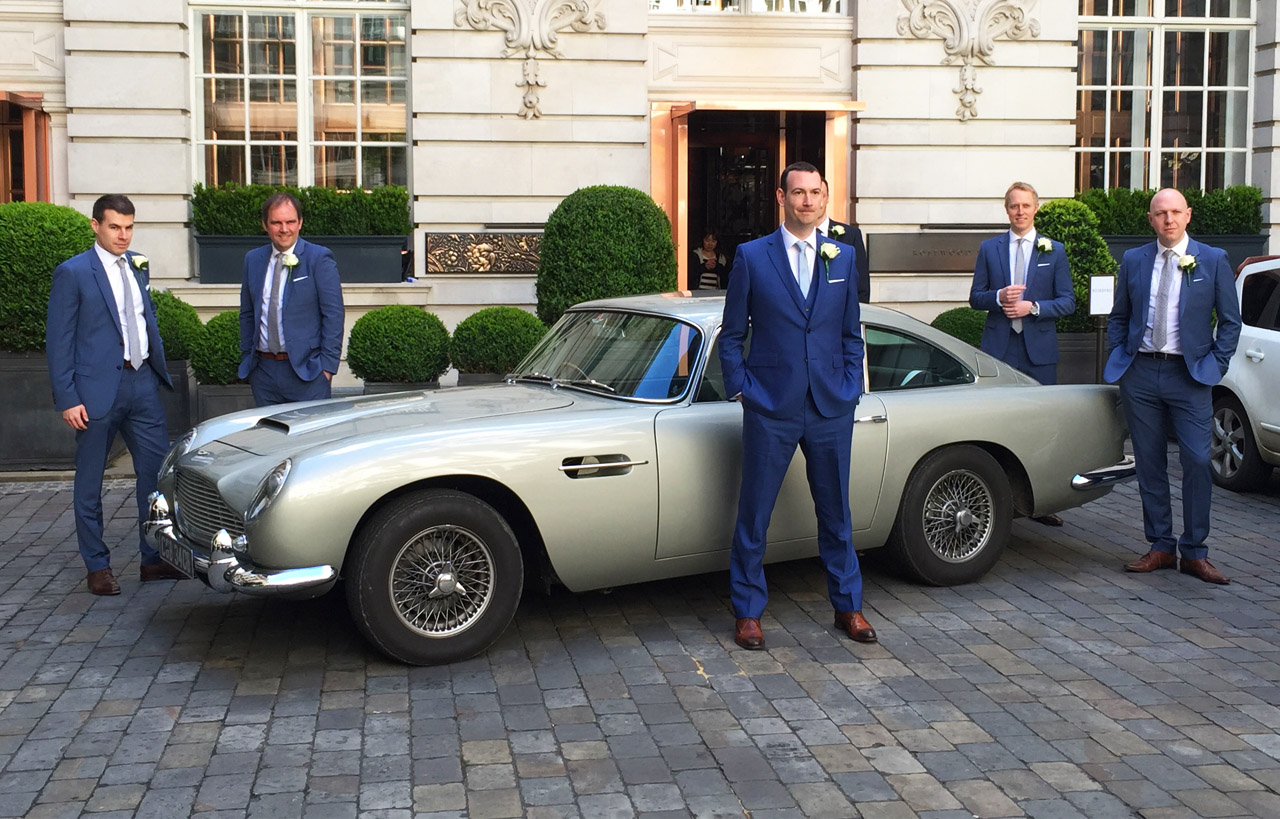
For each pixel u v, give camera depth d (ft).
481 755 12.92
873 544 18.63
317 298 20.53
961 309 36.76
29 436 27.99
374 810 11.65
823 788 12.12
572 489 15.97
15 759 12.86
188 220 40.04
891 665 15.70
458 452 15.37
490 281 40.45
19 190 40.01
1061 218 35.65
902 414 18.20
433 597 15.52
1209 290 19.48
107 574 19.12
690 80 41.65
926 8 42.01
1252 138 46.01
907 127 42.42
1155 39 45.68
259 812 11.61
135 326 19.13
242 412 18.61
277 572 14.73
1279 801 11.82
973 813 11.58
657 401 17.07
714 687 14.93
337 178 41.73
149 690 14.88
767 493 16.33
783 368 16.01
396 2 41.19
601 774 12.45
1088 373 35.06
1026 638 16.78
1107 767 12.59
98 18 38.73
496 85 40.24
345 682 15.12
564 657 16.05
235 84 41.06
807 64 42.29
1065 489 19.74
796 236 16.19
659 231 34.35
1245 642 16.62
